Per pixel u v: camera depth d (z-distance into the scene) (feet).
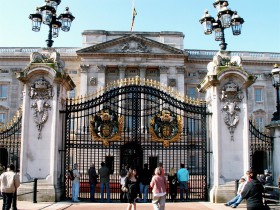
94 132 59.21
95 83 188.14
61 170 57.62
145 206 52.13
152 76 193.67
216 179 55.52
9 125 61.16
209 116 59.31
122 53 189.37
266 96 202.18
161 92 60.13
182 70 190.70
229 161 56.29
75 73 197.36
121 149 60.80
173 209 48.73
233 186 54.95
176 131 59.98
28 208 47.01
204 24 61.82
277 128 59.31
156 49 191.31
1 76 199.31
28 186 53.88
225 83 58.34
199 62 201.57
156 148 60.49
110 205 52.39
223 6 61.36
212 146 57.52
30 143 55.31
